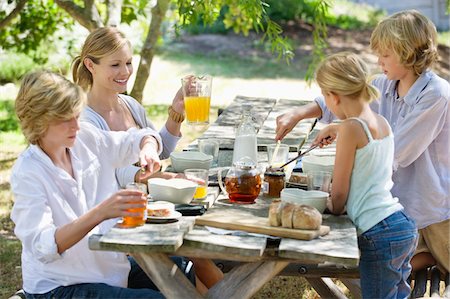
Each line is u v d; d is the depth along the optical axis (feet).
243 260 8.34
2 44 25.94
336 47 46.44
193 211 9.11
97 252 8.98
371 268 9.29
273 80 39.63
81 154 9.47
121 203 8.23
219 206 9.51
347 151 9.15
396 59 11.21
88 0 20.68
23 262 9.11
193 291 8.32
